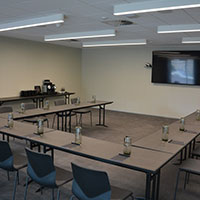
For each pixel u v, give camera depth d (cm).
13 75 723
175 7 311
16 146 470
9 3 340
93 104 617
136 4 328
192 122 427
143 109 859
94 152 249
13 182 322
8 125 345
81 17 418
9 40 698
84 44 793
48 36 659
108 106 937
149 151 257
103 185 193
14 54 718
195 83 746
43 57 814
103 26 497
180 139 308
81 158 417
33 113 470
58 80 884
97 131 611
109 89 927
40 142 280
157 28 498
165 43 735
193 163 288
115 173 365
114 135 577
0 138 518
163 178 354
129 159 231
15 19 454
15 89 734
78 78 977
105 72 929
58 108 542
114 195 212
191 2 299
